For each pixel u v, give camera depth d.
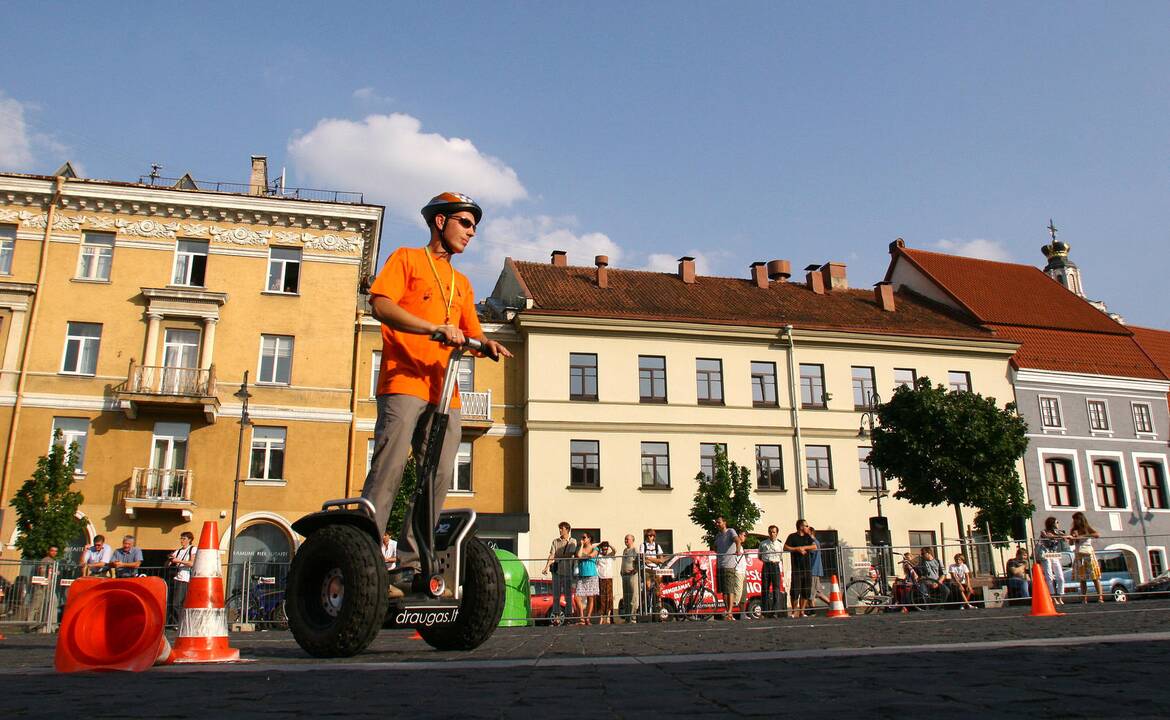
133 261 27.28
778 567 14.22
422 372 4.54
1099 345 37.41
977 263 43.25
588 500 29.36
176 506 25.20
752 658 3.75
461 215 4.88
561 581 14.41
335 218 28.69
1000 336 35.41
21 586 13.65
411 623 4.41
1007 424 25.53
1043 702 2.34
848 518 31.70
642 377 31.23
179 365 27.00
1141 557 16.36
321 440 27.28
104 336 26.59
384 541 4.39
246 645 6.58
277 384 27.30
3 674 3.67
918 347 34.03
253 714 2.33
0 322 26.22
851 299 38.41
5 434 25.30
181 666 4.18
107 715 2.33
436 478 4.54
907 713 2.20
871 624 8.18
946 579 15.68
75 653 3.83
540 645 5.41
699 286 36.91
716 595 14.81
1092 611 10.70
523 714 2.29
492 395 30.14
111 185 27.14
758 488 31.19
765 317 33.91
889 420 26.61
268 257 28.33
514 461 29.77
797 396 32.38
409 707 2.45
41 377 25.92
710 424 31.22
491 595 4.79
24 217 26.98
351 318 28.33
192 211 27.89
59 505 21.33
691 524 30.05
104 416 26.03
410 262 4.68
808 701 2.44
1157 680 2.75
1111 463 35.34
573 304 31.81
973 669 3.14
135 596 3.91
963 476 24.95
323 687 2.94
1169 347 43.31
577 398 30.17
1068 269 61.34
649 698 2.57
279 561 15.30
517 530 28.23
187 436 26.44
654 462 30.50
